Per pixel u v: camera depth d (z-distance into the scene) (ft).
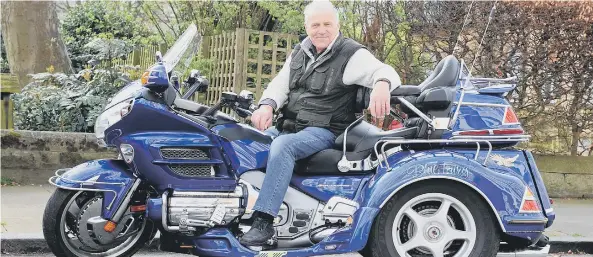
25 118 33.96
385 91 15.96
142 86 16.19
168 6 44.62
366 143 16.52
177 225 15.78
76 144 31.04
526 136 17.02
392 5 32.76
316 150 16.49
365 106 17.03
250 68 34.30
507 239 16.96
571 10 30.76
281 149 15.93
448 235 16.39
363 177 16.61
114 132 15.90
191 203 15.76
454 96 16.94
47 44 43.62
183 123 15.98
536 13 30.81
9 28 43.27
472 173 16.14
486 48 31.24
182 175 15.98
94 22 58.13
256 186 16.24
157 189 16.10
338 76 16.57
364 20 33.65
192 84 17.60
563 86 31.65
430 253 16.93
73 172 16.16
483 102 17.03
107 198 15.97
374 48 33.30
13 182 30.32
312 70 16.83
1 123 32.09
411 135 16.87
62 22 61.00
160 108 15.87
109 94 34.50
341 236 16.03
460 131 16.79
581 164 32.22
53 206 16.31
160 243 16.49
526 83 31.53
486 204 16.39
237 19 41.91
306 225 16.33
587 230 24.45
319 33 16.58
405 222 16.71
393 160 16.55
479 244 16.33
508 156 16.75
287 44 34.53
